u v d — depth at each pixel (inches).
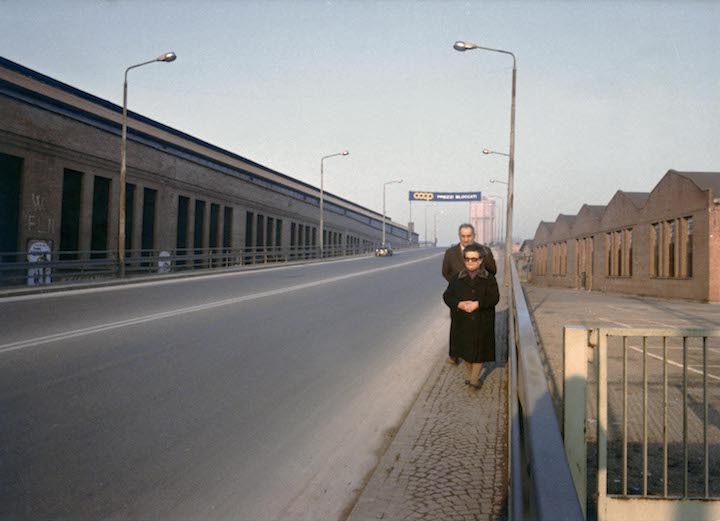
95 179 1003.9
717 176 939.3
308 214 2250.2
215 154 1450.5
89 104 980.6
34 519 129.6
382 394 249.8
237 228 1582.2
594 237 1400.1
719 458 170.6
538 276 2208.4
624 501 124.7
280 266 1355.8
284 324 418.3
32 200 844.6
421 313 519.2
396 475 158.4
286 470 165.6
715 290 792.9
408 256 2306.8
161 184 1193.4
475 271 241.9
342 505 144.8
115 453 169.6
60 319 400.8
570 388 117.3
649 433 195.6
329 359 313.1
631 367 316.2
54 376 245.6
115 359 282.2
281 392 244.5
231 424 201.2
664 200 968.3
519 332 124.9
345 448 184.5
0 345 302.2
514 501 77.2
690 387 266.8
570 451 117.1
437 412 217.5
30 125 838.5
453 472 159.8
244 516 137.1
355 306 544.7
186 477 156.7
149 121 1182.3
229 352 313.9
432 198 3954.2
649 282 1021.8
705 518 124.6
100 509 136.1
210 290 652.1
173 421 199.9
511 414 106.0
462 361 312.5
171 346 319.3
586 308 696.4
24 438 176.1
